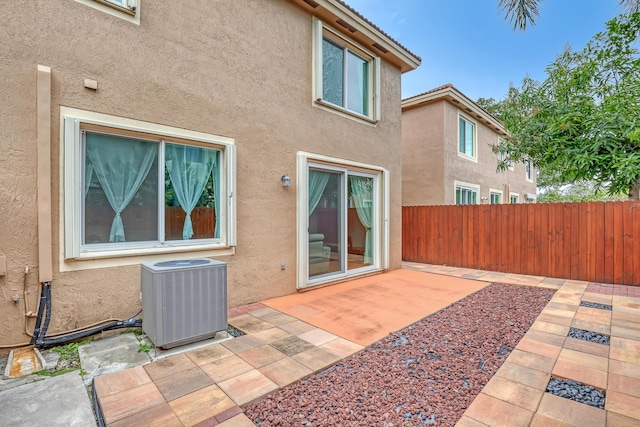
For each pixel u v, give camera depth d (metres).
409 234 10.45
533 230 8.23
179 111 4.70
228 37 5.26
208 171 5.18
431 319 4.77
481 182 14.10
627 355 3.55
